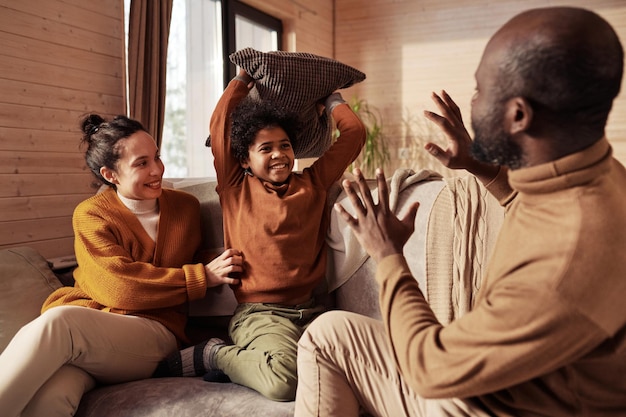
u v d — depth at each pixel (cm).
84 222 170
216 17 455
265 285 168
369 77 610
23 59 273
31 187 277
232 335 167
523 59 76
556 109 76
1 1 261
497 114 80
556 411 86
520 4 545
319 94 192
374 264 174
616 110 509
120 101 333
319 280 177
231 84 192
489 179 120
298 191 175
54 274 198
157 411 135
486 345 77
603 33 75
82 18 305
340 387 113
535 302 73
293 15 539
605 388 84
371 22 607
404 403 108
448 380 81
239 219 175
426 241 163
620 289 74
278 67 184
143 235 176
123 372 155
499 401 90
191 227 185
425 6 582
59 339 137
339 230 180
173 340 171
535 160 81
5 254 192
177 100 411
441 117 118
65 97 296
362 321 114
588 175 78
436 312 156
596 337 74
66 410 138
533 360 75
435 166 582
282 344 149
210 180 218
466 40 568
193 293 168
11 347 135
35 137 279
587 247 73
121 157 171
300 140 201
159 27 343
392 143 602
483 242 155
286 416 131
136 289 162
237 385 147
